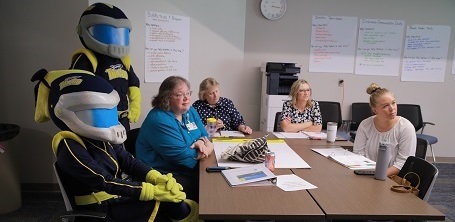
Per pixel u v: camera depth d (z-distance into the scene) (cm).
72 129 134
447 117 417
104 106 134
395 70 410
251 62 400
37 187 296
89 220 137
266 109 360
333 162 185
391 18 400
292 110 293
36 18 274
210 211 117
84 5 278
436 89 416
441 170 389
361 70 409
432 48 407
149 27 317
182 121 210
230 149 185
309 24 396
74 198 139
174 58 336
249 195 133
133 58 316
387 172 169
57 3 274
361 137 214
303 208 122
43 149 291
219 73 369
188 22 339
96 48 221
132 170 161
